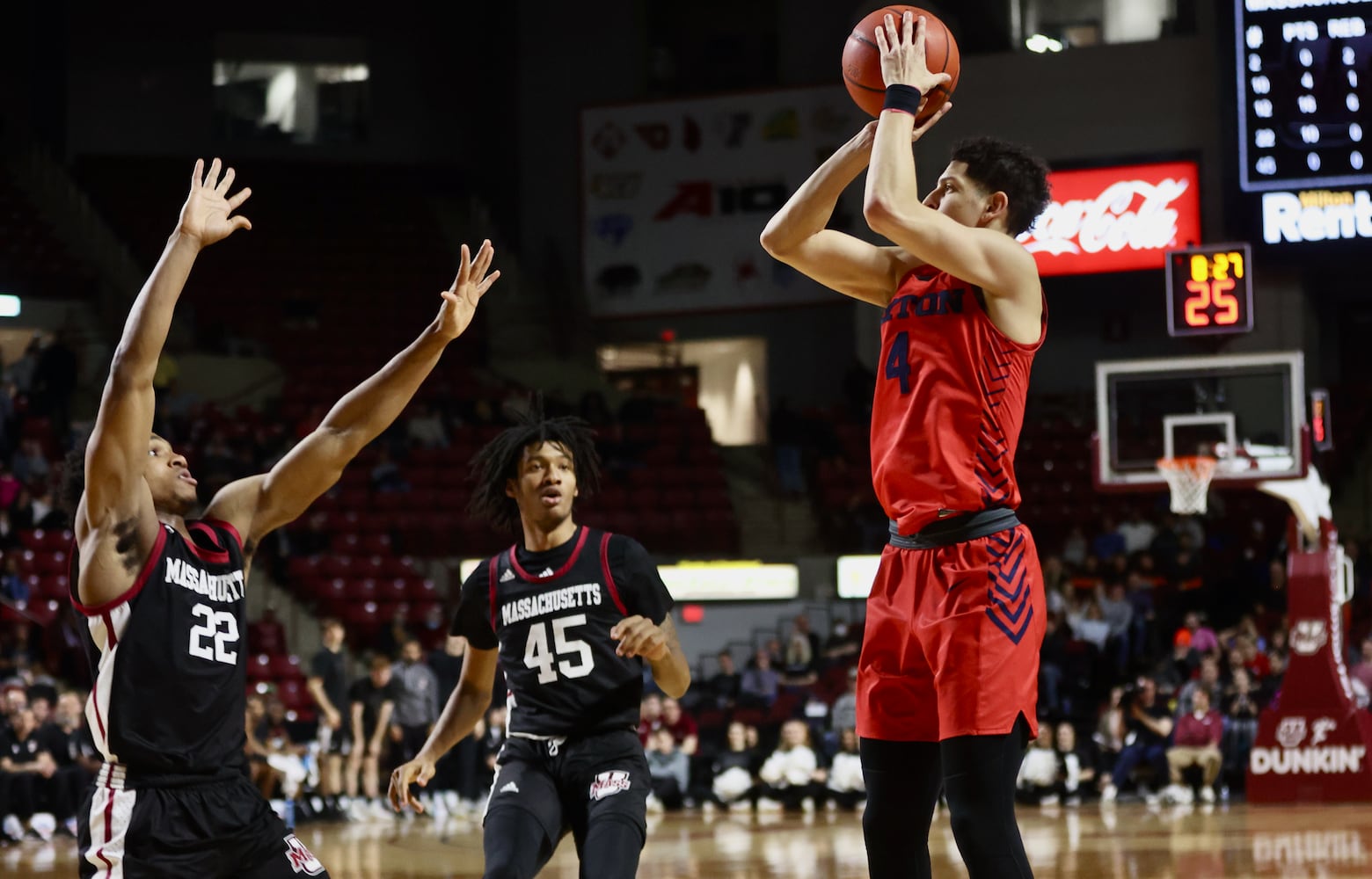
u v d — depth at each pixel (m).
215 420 18.12
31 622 13.71
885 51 3.42
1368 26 16.16
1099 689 13.64
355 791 12.69
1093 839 8.95
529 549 4.29
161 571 3.43
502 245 22.38
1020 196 3.51
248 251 21.52
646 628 3.95
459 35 23.94
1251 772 11.88
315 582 15.93
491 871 3.71
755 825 11.45
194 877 3.39
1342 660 12.31
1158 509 17.09
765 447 19.78
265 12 23.20
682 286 20.83
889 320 3.51
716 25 22.02
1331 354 19.44
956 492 3.34
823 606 16.42
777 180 20.58
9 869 8.80
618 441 18.58
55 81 22.61
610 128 21.17
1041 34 19.45
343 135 23.52
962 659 3.29
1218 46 16.86
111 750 3.37
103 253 21.02
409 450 17.98
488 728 13.25
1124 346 19.41
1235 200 16.69
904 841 3.46
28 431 17.08
